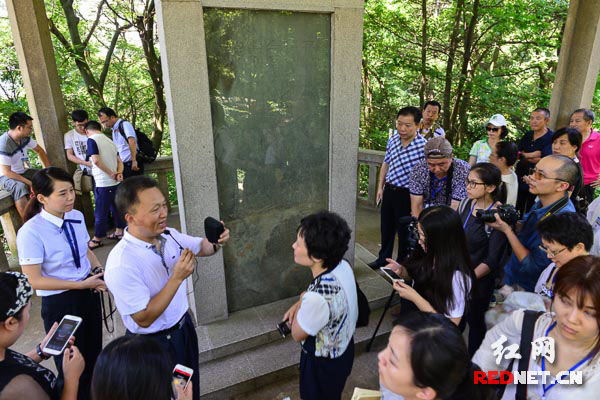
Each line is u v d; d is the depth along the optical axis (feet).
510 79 32.40
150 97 39.68
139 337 3.92
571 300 3.95
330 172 10.73
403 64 31.83
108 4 29.01
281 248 10.87
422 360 3.32
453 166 10.15
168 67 7.99
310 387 6.20
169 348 6.29
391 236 13.12
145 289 5.72
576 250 5.94
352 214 11.35
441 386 3.34
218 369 9.15
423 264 6.59
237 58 8.89
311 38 9.58
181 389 4.56
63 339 5.24
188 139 8.56
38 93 15.46
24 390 4.09
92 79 28.89
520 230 8.70
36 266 6.86
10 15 14.65
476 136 35.17
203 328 9.99
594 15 15.37
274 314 10.60
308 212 10.94
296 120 10.03
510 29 29.01
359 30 9.79
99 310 8.07
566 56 16.53
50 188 6.82
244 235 10.24
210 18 8.36
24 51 14.85
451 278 6.22
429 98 37.19
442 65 37.04
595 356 4.12
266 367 9.22
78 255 7.49
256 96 9.35
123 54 35.96
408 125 11.64
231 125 9.25
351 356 6.34
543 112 14.75
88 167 16.24
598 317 3.85
